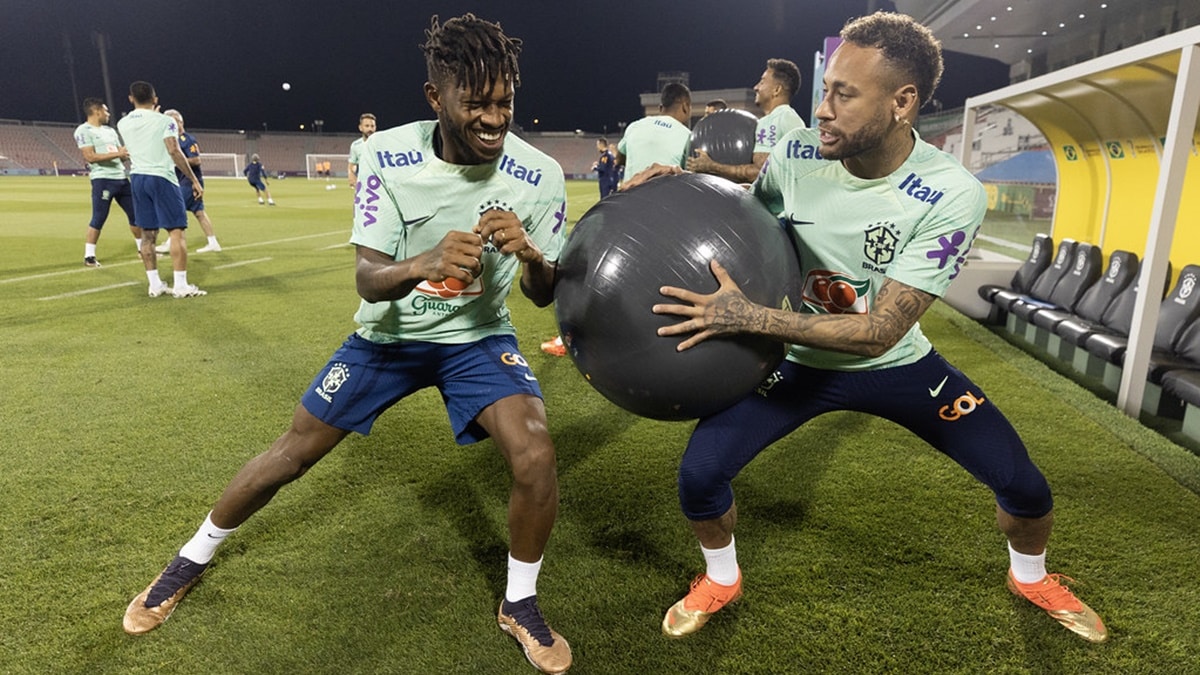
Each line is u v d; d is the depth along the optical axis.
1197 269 4.45
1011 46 19.11
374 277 1.79
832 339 1.68
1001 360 4.97
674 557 2.52
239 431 3.54
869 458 3.30
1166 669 1.99
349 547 2.55
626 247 1.67
